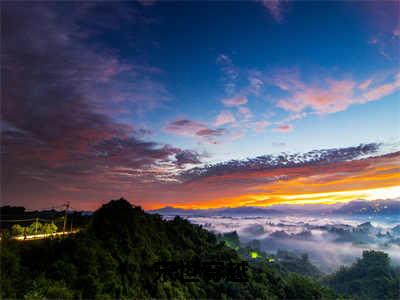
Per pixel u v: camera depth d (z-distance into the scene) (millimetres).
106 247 51844
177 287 59906
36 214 71125
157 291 52438
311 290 106062
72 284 35500
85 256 41906
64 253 40469
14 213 69000
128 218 68750
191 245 97688
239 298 73000
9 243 36906
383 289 156375
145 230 76438
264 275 101562
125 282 46938
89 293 36188
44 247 40250
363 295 157875
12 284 30531
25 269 34125
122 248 55906
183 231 109062
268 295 87062
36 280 32281
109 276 42656
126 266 50250
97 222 60875
